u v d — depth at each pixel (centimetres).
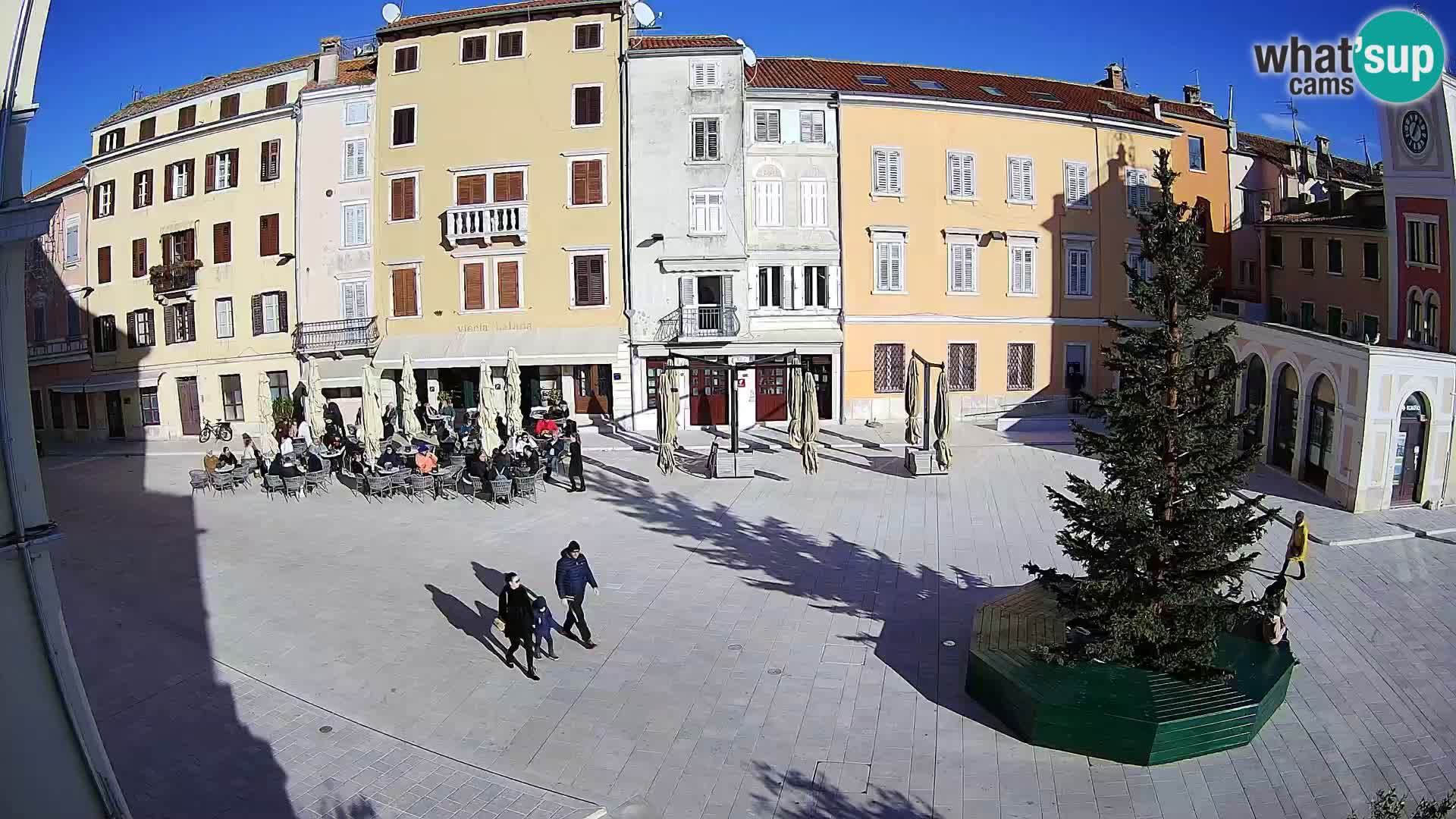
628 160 3981
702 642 1836
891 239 4094
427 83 4125
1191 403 1465
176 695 1594
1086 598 1504
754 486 3022
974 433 3816
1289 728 1510
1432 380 2680
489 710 1575
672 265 3972
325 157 4234
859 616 1961
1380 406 2636
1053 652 1527
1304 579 2169
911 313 4144
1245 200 4816
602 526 2603
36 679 845
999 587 2116
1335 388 2764
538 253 4075
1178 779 1373
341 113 4219
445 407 3981
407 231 4169
